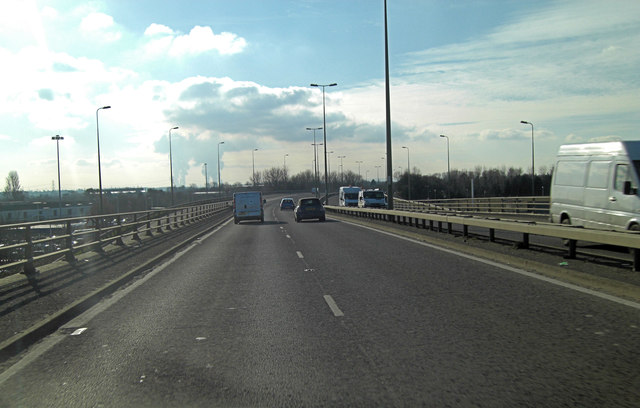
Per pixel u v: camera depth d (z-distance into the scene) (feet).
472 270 40.75
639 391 15.81
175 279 42.14
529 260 40.68
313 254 56.59
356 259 50.57
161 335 24.36
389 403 15.43
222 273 44.83
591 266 36.45
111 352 21.80
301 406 15.46
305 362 19.58
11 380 18.58
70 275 43.11
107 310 30.53
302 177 629.92
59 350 22.38
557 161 59.26
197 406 15.78
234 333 24.31
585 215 52.65
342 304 30.01
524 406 14.93
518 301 28.76
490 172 335.26
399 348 20.94
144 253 60.44
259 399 16.11
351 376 17.87
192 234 92.58
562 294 30.22
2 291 35.94
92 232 56.85
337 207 166.40
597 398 15.37
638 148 47.39
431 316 26.16
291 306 30.01
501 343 21.06
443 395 15.90
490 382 16.84
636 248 32.48
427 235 69.36
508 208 120.67
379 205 161.99
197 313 29.01
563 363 18.43
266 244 71.56
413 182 337.72
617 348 19.95
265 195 471.21
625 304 27.22
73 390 17.43
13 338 23.06
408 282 36.32
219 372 18.79
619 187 47.47
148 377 18.51
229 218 179.63
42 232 90.17
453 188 332.60
